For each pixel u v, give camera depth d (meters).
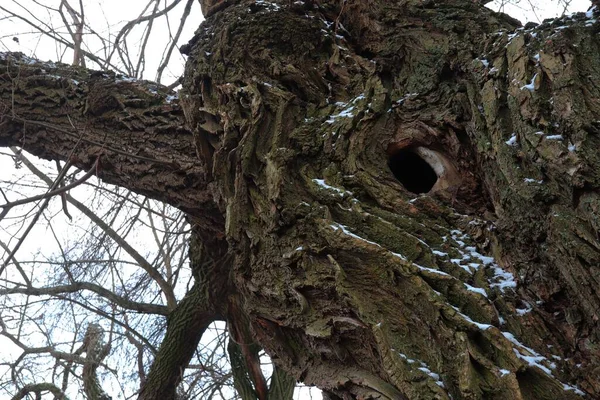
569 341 1.41
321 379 1.55
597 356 1.36
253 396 3.00
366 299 1.47
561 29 1.61
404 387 1.37
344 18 1.97
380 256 1.49
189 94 1.89
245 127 1.72
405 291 1.46
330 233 1.52
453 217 1.59
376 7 1.93
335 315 1.51
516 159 1.53
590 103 1.50
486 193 1.63
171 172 1.97
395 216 1.57
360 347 1.49
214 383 3.22
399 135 1.71
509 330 1.43
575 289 1.39
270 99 1.76
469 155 1.66
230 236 1.66
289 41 1.87
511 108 1.57
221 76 1.84
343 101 1.79
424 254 1.50
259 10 1.93
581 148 1.45
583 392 1.35
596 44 1.59
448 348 1.39
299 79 1.81
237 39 1.88
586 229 1.41
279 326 1.62
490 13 1.86
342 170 1.65
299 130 1.71
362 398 1.46
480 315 1.43
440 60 1.76
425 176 1.74
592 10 1.66
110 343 3.50
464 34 1.81
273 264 1.60
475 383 1.34
